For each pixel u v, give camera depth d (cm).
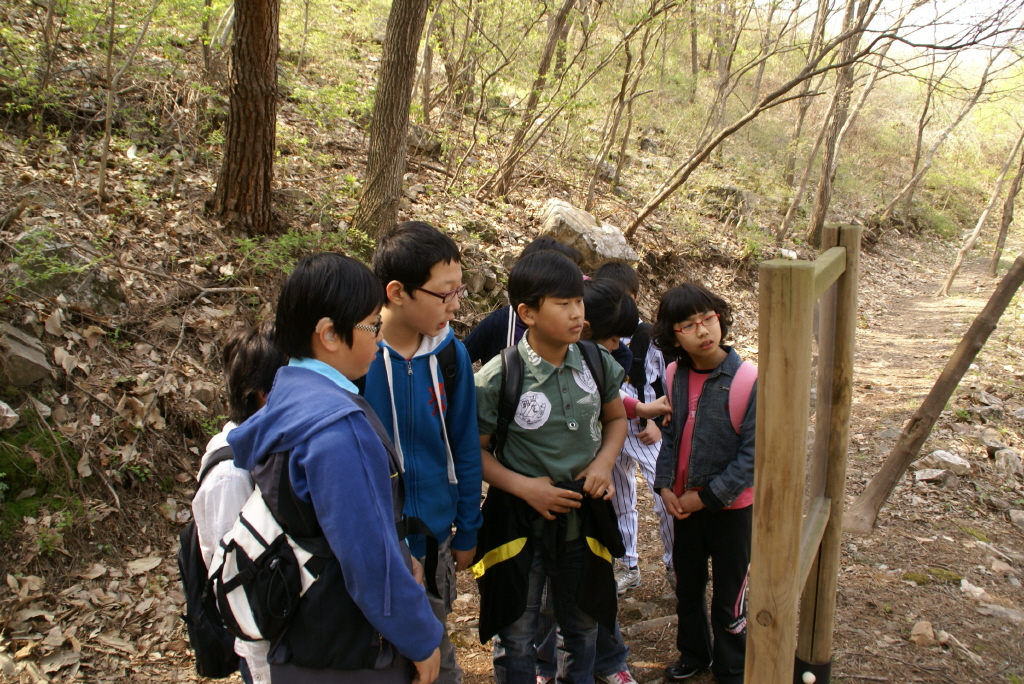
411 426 194
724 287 1004
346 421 140
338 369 157
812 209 1522
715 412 238
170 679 259
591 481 212
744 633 247
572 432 214
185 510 342
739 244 1134
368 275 155
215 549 150
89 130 535
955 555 375
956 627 306
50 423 329
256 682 152
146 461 343
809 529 186
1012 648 294
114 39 568
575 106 768
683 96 1484
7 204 420
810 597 220
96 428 339
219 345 414
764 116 1870
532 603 222
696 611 256
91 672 255
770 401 139
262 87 475
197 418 372
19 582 279
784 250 1251
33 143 498
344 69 916
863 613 313
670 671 267
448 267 191
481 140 845
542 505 208
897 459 400
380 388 192
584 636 226
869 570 354
